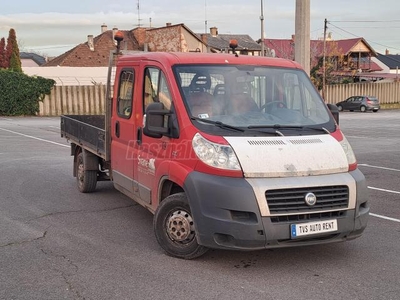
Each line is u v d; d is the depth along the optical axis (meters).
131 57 7.00
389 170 12.41
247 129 5.49
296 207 5.02
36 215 7.67
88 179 9.07
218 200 5.03
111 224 7.20
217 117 5.60
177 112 5.62
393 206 8.60
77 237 6.55
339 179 5.24
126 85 7.04
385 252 6.04
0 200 8.62
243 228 4.92
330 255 5.89
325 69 47.84
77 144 9.45
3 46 52.00
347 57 60.44
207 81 5.90
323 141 5.54
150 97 6.30
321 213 5.12
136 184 6.67
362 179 5.48
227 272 5.30
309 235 5.03
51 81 33.75
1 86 32.69
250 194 4.92
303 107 6.14
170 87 5.81
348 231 5.25
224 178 5.06
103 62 45.28
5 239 6.44
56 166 12.23
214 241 5.10
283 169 5.09
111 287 4.89
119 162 7.27
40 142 17.42
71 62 44.25
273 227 4.92
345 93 47.97
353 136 21.23
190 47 42.19
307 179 5.11
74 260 5.66
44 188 9.66
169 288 4.86
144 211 7.97
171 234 5.68
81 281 5.04
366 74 61.19
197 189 5.18
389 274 5.29
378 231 6.99
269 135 5.47
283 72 6.33
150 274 5.23
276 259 5.72
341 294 4.75
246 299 4.61
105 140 7.77
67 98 34.38
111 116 7.61
